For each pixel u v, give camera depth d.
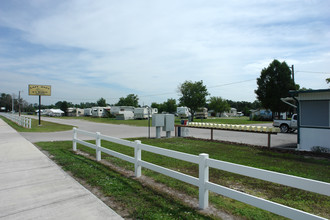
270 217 3.24
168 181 4.85
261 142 12.17
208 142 11.41
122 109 47.50
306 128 9.03
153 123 12.98
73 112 66.00
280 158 7.40
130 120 39.84
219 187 3.22
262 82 34.56
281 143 11.84
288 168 6.08
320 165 6.45
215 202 3.79
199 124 12.76
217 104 66.56
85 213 3.32
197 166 6.24
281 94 32.47
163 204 3.65
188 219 3.14
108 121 36.41
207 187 3.41
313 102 8.88
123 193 4.13
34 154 7.74
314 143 8.82
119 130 19.80
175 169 5.94
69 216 3.23
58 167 6.02
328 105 8.52
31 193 4.14
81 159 7.08
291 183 2.50
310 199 3.99
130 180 4.91
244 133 17.55
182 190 4.33
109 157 7.42
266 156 7.72
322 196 4.12
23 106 104.94
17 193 4.14
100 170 5.72
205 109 48.06
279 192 4.33
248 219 3.17
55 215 3.27
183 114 42.97
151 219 3.14
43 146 9.48
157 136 13.21
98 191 4.26
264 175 2.75
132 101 67.38
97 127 23.53
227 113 83.44
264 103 34.53
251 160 7.04
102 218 3.16
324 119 8.62
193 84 41.31
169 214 3.29
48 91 24.06
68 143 10.66
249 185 4.71
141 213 3.32
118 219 3.14
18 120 24.75
